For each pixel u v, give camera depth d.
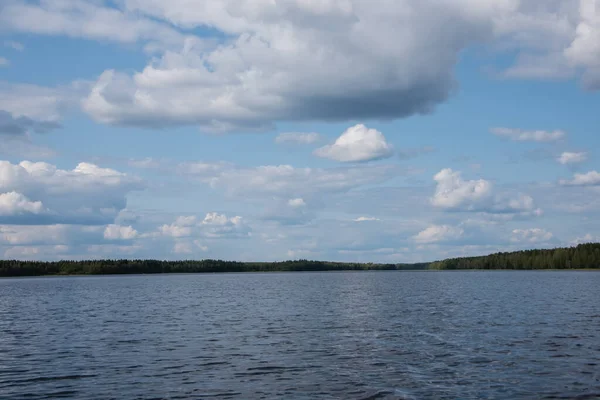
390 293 116.31
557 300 86.31
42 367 35.06
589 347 39.47
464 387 28.36
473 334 47.00
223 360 36.44
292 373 32.22
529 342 42.06
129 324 59.06
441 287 143.00
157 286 179.12
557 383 28.86
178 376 31.83
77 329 55.22
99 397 27.53
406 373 31.77
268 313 70.31
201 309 78.56
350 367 33.69
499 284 155.00
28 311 80.06
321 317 64.00
